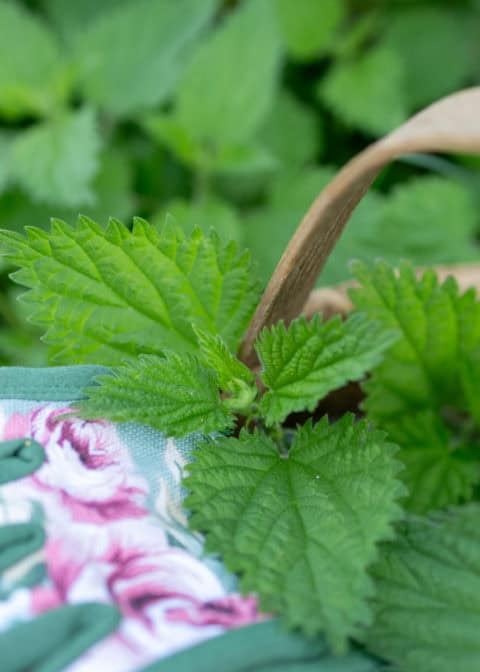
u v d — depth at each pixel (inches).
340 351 16.4
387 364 18.8
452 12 34.9
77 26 33.3
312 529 16.1
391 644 15.7
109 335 17.8
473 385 19.2
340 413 19.7
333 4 33.6
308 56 33.9
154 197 31.7
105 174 29.6
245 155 29.1
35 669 14.4
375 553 15.6
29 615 14.6
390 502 16.1
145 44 30.9
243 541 15.8
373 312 18.3
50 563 15.1
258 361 18.1
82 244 17.3
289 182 31.0
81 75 30.7
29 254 17.3
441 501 19.5
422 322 18.5
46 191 26.6
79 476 16.1
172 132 28.9
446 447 19.8
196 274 17.8
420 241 27.9
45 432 16.4
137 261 17.6
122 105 30.6
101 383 16.7
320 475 16.8
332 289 19.7
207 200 29.4
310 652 15.0
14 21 30.5
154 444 16.7
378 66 32.9
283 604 15.1
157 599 15.1
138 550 15.5
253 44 29.7
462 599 16.2
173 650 14.6
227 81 29.6
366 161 15.7
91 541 15.5
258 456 17.0
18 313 27.9
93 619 14.7
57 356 17.7
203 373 17.3
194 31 31.0
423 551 16.6
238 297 18.1
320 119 33.4
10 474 16.0
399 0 35.1
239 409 17.6
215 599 15.3
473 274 20.3
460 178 31.5
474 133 14.9
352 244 27.0
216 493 16.3
